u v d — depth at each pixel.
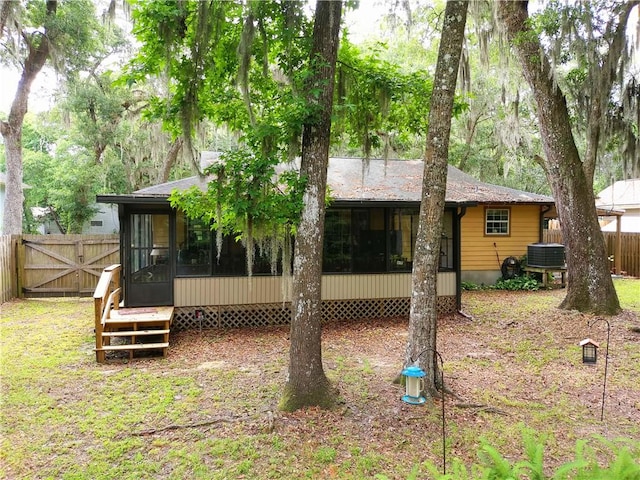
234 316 8.92
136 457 3.83
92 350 7.12
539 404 4.98
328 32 4.81
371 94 6.57
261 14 4.82
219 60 5.43
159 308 8.28
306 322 4.80
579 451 2.60
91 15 12.84
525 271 14.25
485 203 12.70
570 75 9.17
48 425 4.44
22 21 11.91
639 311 9.45
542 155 19.11
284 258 5.71
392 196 9.65
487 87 16.83
